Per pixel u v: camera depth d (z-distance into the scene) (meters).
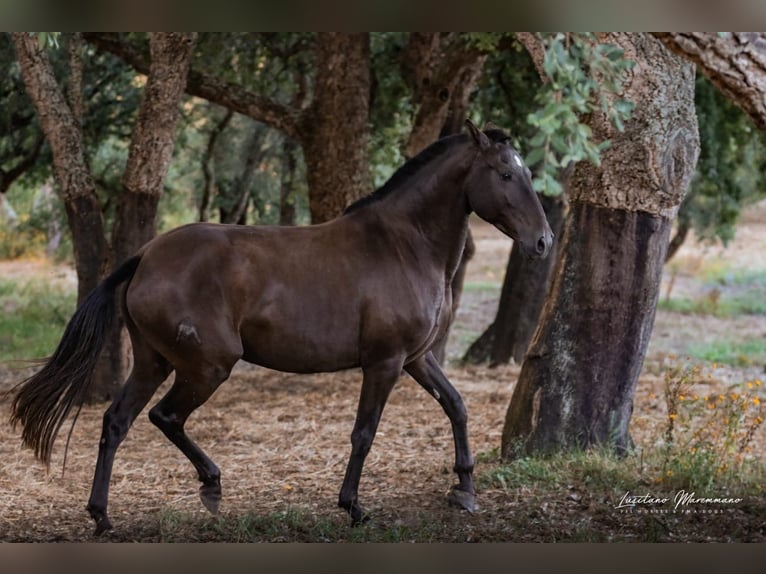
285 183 23.94
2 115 20.20
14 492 10.55
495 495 10.38
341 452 12.68
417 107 18.25
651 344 24.08
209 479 9.23
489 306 30.61
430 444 13.08
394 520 9.48
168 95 15.34
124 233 15.77
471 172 9.26
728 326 27.17
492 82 20.88
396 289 9.12
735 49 6.79
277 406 16.20
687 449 11.23
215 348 8.61
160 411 8.89
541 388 11.62
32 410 8.49
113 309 8.72
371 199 9.47
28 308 26.44
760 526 9.45
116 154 24.02
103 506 8.80
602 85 5.98
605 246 11.42
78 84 16.66
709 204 25.08
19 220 32.91
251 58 21.00
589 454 11.27
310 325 8.89
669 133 11.09
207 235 8.81
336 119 17.47
